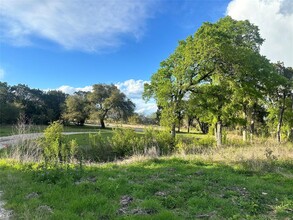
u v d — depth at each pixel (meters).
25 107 69.88
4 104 56.66
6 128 46.25
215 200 6.30
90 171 9.53
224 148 17.50
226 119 25.28
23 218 5.12
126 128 21.58
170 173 9.72
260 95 25.27
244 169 10.62
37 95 87.62
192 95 25.38
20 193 6.77
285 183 8.68
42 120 72.31
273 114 32.06
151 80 26.89
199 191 7.18
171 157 13.57
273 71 24.22
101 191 6.93
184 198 6.60
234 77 24.38
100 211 5.54
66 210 5.50
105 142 20.41
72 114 73.19
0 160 11.77
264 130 40.19
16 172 9.27
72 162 12.06
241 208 5.95
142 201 6.23
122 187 7.22
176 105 24.80
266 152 13.53
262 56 24.78
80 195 6.48
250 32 27.72
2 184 7.63
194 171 10.06
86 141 28.41
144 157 13.42
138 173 9.52
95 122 91.94
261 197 6.82
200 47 22.73
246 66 23.06
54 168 9.05
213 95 24.64
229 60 23.11
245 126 30.19
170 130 24.33
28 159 12.00
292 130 34.50
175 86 24.80
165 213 5.28
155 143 19.56
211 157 13.22
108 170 9.91
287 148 16.81
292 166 11.38
